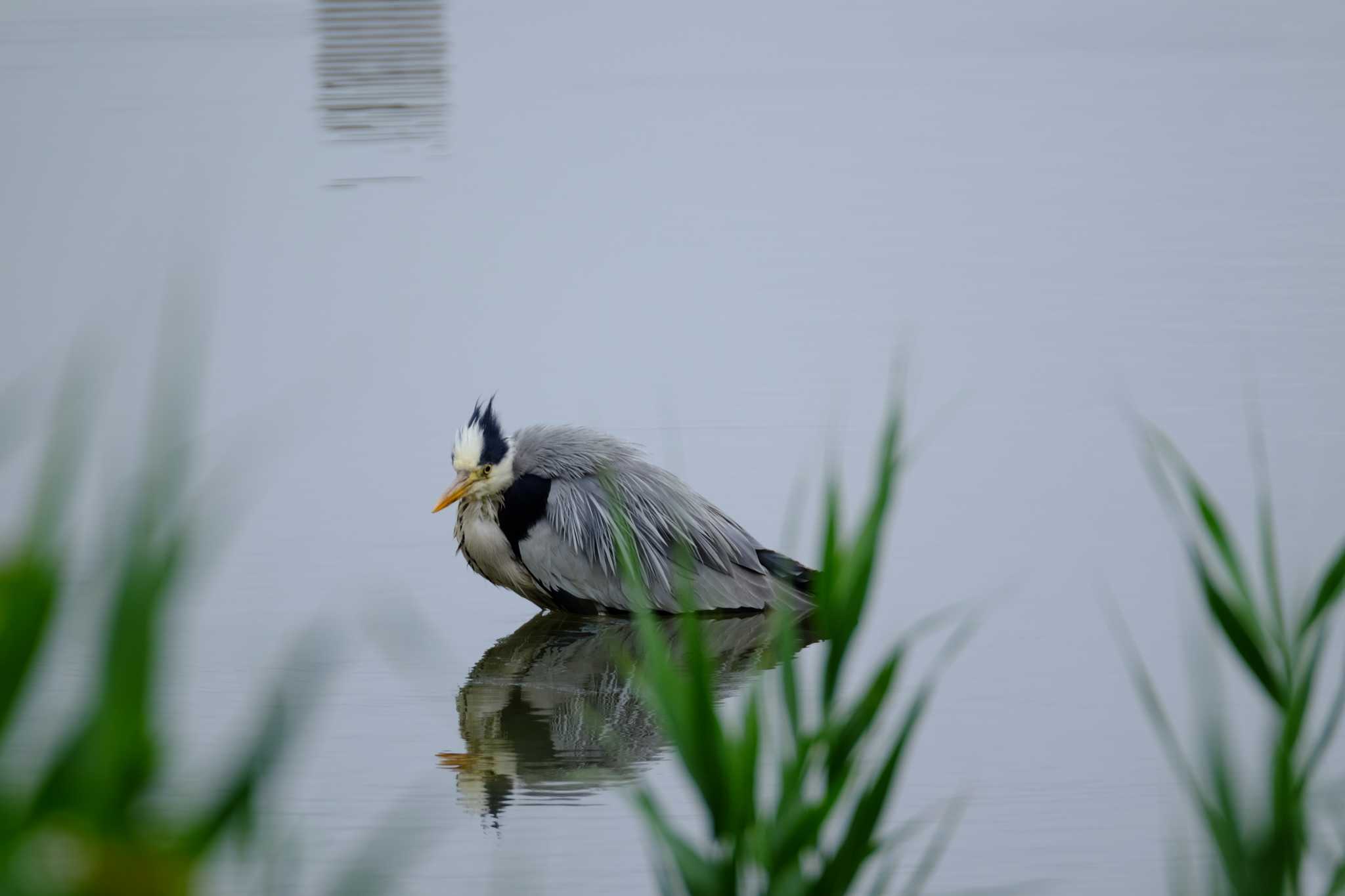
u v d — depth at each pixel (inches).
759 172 1107.3
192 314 115.6
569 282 860.6
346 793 370.0
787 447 629.6
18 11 1833.2
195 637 465.1
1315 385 665.0
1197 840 341.7
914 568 513.3
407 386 715.4
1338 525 525.7
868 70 1496.1
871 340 755.4
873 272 867.4
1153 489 572.1
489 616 510.9
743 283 854.5
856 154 1157.1
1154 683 426.0
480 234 951.0
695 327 783.7
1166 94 1334.9
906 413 662.5
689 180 1085.8
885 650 454.6
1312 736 381.1
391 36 1696.6
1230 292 803.4
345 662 455.2
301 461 633.0
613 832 352.5
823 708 223.6
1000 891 323.9
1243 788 291.1
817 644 486.6
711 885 216.4
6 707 103.5
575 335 775.7
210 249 907.4
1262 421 627.5
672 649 478.6
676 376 717.3
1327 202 979.3
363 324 789.2
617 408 682.8
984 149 1160.2
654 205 1019.3
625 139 1208.8
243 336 770.2
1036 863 334.6
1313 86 1342.3
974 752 389.4
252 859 219.5
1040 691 424.8
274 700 125.6
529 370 730.2
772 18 1839.3
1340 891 273.3
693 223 978.7
